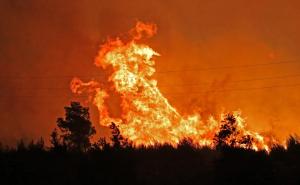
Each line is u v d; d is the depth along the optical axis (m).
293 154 56.38
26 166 55.38
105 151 56.47
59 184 53.66
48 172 55.09
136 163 56.91
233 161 53.53
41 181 53.97
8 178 53.78
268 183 52.19
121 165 55.16
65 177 54.81
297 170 53.38
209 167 56.34
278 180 52.47
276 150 57.50
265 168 52.91
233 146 56.00
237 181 52.59
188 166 57.12
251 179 52.41
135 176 54.72
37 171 55.03
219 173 53.44
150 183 54.34
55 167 56.00
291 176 52.81
